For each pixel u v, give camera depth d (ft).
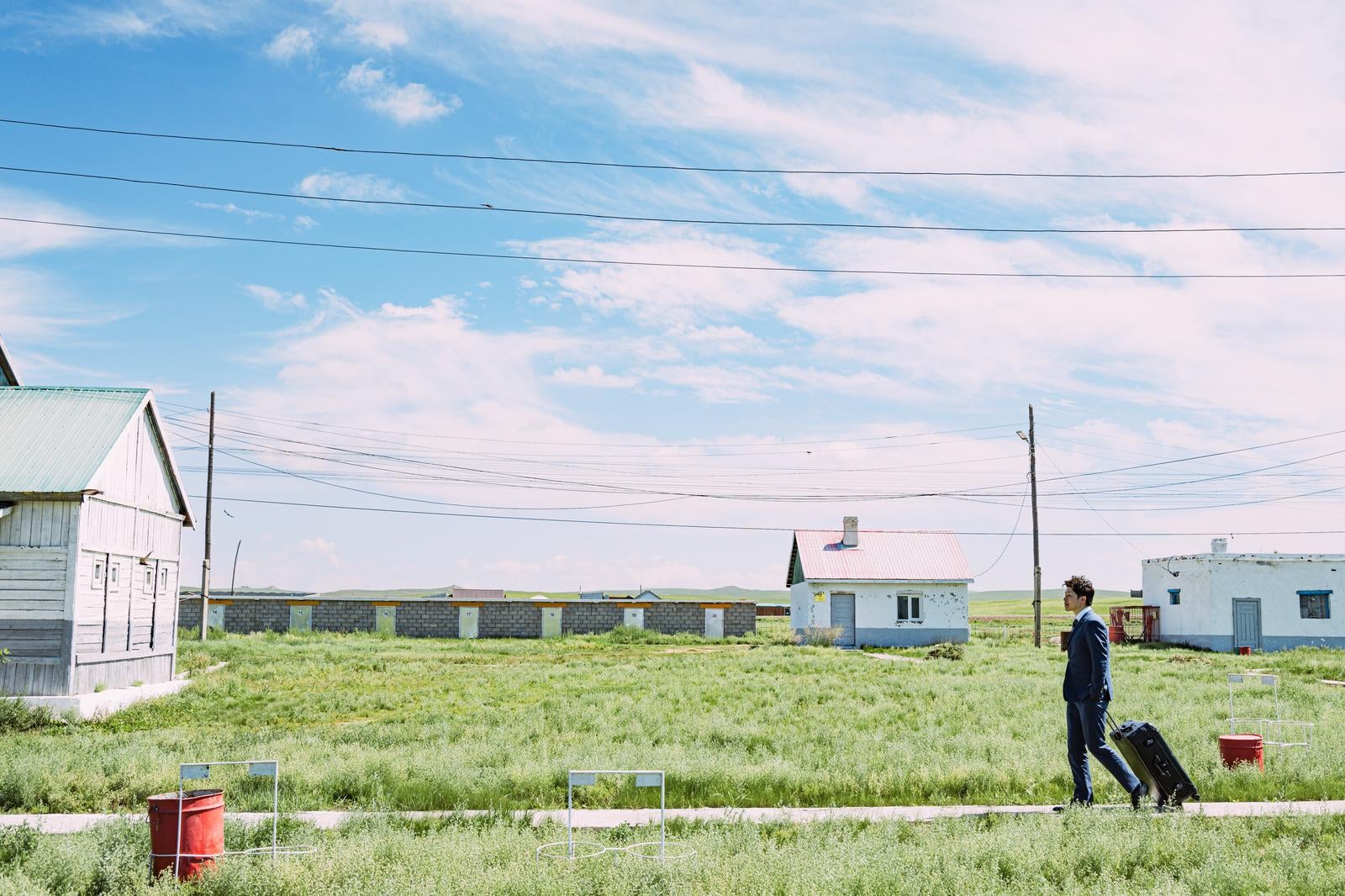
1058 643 181.16
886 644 189.26
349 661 123.13
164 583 96.99
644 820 37.96
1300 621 170.50
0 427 85.05
